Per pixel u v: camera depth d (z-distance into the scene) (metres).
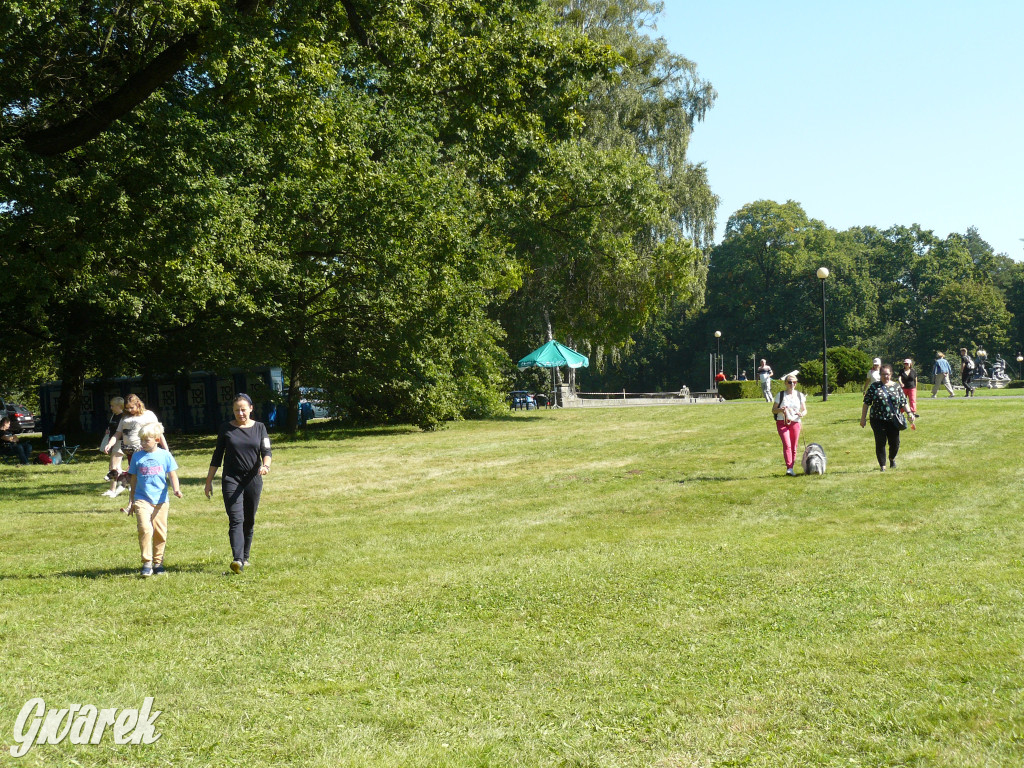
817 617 6.95
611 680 5.67
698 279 47.94
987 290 94.12
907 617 6.83
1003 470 15.59
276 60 15.70
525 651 6.33
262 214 25.98
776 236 94.88
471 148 28.88
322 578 8.99
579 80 20.53
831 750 4.47
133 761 4.51
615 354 51.44
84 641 6.75
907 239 102.94
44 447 30.44
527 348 47.94
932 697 5.09
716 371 93.69
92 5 18.05
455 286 29.64
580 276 43.81
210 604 7.94
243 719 5.07
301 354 29.50
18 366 34.81
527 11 23.70
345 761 4.42
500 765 4.38
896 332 95.31
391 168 25.95
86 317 30.38
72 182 18.69
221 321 29.23
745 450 20.77
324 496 16.16
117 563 10.02
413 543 11.20
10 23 15.23
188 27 14.95
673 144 46.12
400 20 18.42
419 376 31.77
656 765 4.36
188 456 24.58
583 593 8.06
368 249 27.44
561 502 14.66
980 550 9.42
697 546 10.31
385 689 5.57
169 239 19.27
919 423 23.91
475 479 18.14
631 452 21.81
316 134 17.50
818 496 13.82
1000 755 4.26
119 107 16.48
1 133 17.67
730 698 5.25
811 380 48.62
